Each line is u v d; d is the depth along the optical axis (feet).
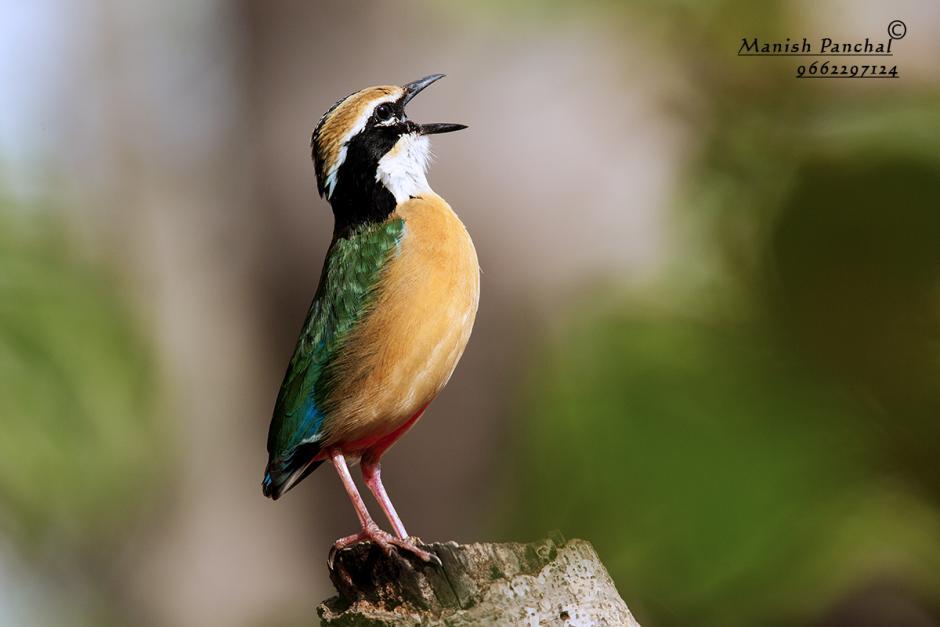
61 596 75.20
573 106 59.67
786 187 30.96
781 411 27.86
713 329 30.12
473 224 61.11
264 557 75.61
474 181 60.59
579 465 30.17
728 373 28.78
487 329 61.26
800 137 32.24
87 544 72.64
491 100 60.29
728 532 27.53
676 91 37.65
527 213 60.95
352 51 65.16
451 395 61.00
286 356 73.82
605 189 60.08
